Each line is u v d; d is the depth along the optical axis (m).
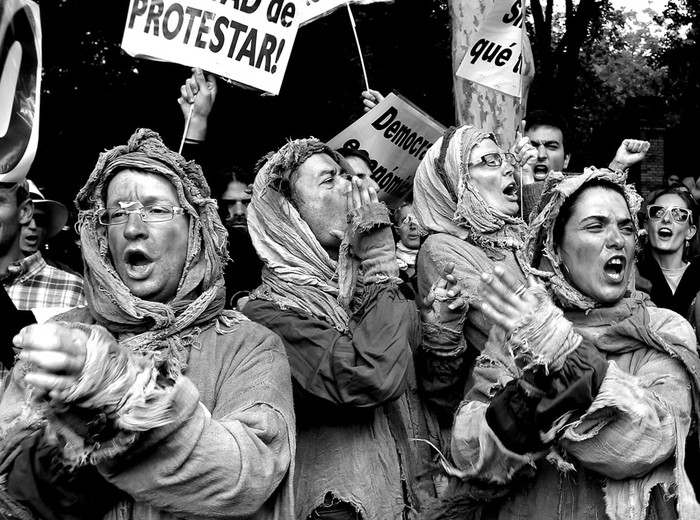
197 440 2.53
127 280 2.96
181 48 4.48
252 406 2.80
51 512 2.59
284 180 3.84
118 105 10.40
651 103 17.72
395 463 3.51
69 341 2.35
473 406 3.05
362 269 3.60
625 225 3.22
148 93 10.34
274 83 4.59
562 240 3.23
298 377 3.45
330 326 3.52
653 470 2.89
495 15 5.23
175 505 2.57
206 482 2.55
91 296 2.96
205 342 2.93
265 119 11.14
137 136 3.04
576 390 2.73
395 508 3.45
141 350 2.84
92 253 2.95
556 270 3.23
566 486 2.97
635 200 3.26
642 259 5.79
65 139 10.26
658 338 3.01
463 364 3.86
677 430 2.87
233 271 5.42
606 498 2.90
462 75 5.25
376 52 13.41
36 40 4.08
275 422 2.78
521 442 2.80
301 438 3.49
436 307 3.78
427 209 4.32
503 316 2.79
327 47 12.06
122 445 2.43
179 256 2.98
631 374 3.01
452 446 3.03
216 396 2.86
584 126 22.80
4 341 3.58
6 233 4.44
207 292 2.96
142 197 2.96
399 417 3.63
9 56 4.01
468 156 4.20
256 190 3.82
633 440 2.78
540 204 3.29
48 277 4.60
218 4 4.51
